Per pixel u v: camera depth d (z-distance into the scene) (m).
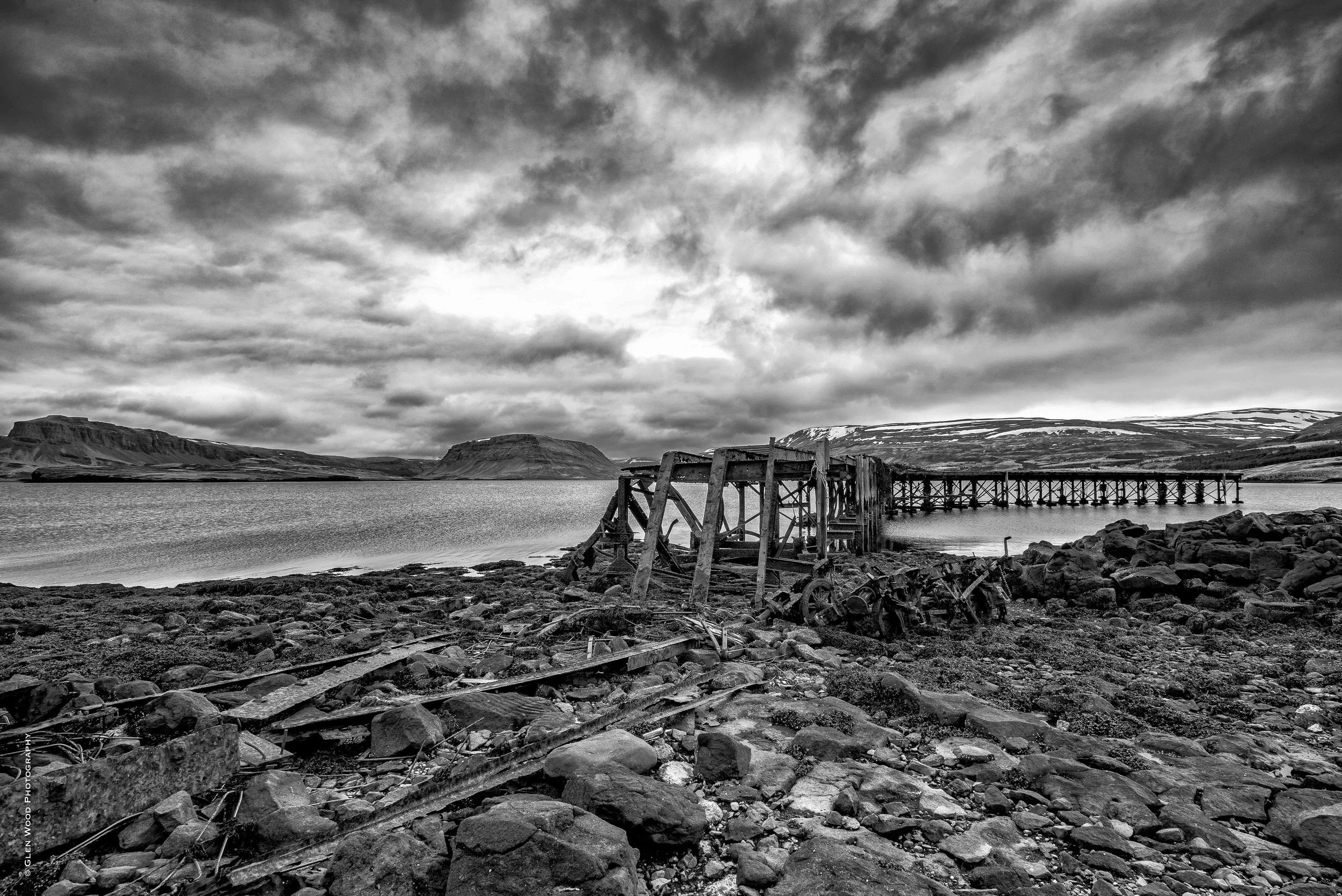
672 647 12.16
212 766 6.40
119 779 5.75
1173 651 13.13
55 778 5.54
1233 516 32.38
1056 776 6.79
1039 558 24.19
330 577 25.91
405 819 5.62
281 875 4.92
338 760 7.55
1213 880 5.21
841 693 9.80
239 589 22.84
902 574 15.16
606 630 14.45
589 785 5.78
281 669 10.77
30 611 19.23
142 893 4.91
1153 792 6.60
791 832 5.85
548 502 115.62
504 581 24.56
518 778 6.42
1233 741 8.00
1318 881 5.24
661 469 20.58
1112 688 10.23
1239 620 15.35
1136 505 89.75
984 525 58.31
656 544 19.78
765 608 15.84
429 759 7.52
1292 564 18.88
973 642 13.73
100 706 8.66
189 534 55.09
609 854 4.82
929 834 5.80
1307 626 14.74
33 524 67.31
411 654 11.27
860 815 6.16
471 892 4.48
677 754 7.54
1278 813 6.16
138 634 15.02
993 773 6.96
